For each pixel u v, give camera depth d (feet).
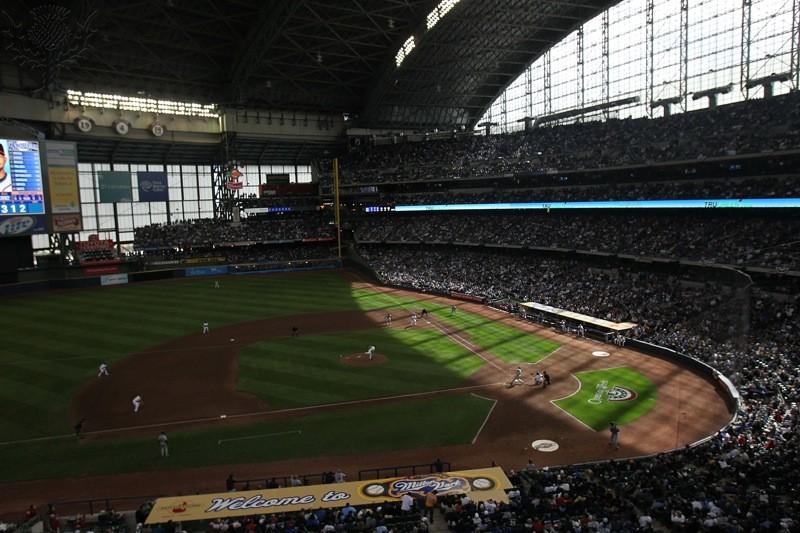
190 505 65.62
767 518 52.21
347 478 81.05
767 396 99.50
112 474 83.71
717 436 84.74
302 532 57.57
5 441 95.25
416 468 83.71
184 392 117.39
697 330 137.69
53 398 114.83
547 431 96.53
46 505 74.95
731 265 156.15
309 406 108.78
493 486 68.28
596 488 66.18
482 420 101.35
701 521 52.80
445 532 59.16
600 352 142.31
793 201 155.02
